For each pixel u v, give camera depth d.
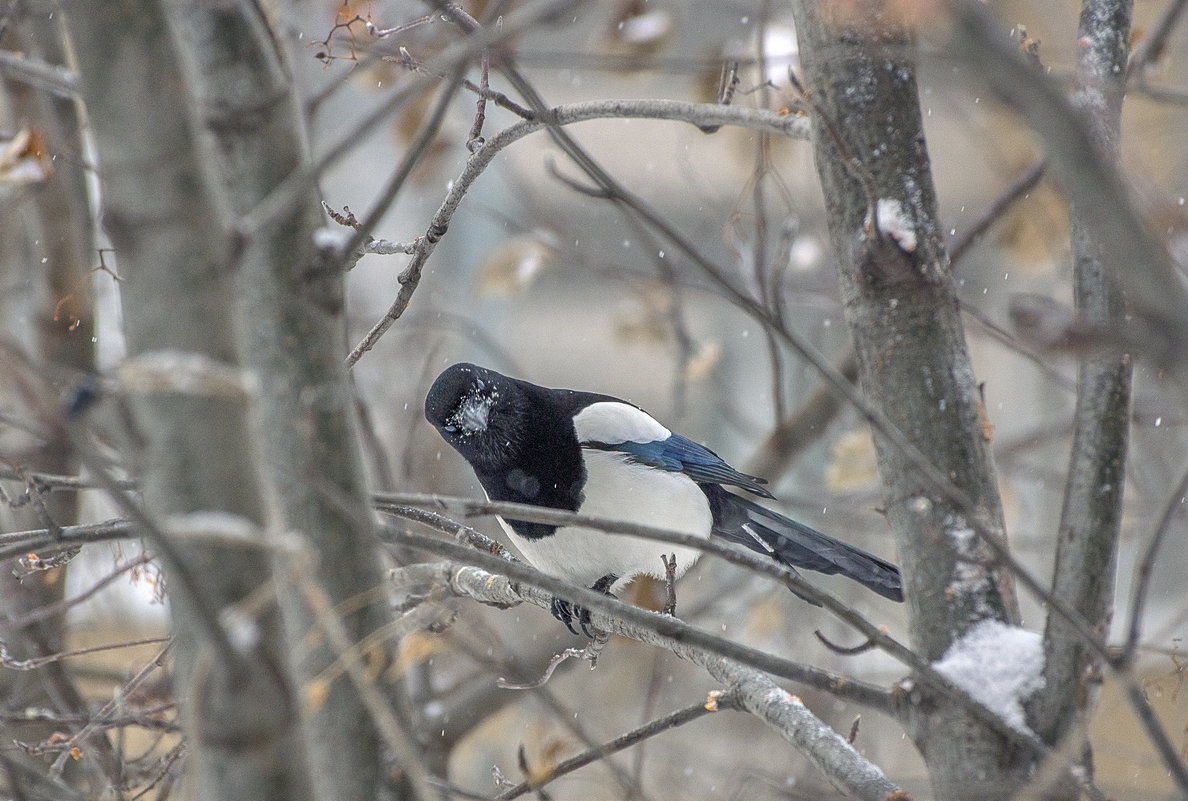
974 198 25.48
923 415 6.00
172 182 4.15
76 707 10.65
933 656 5.74
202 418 4.21
